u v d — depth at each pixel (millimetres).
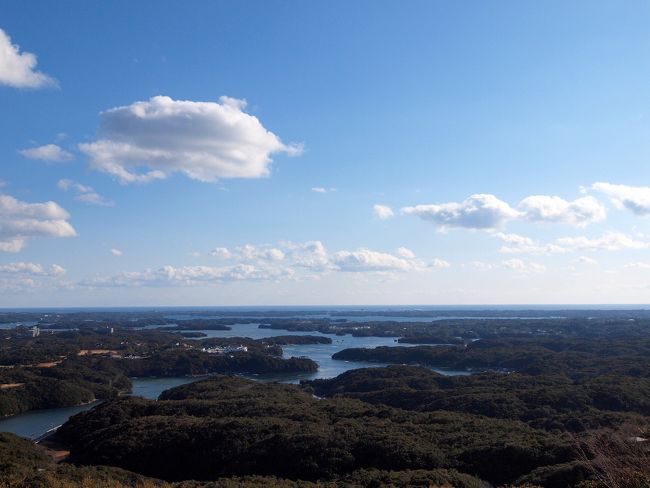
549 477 51812
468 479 57031
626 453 31484
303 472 65312
